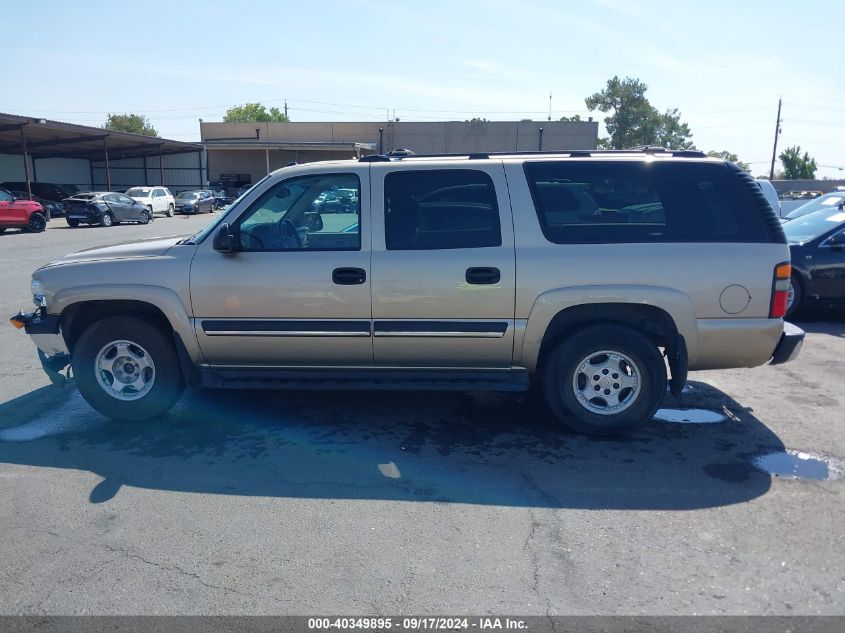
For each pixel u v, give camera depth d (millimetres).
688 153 5270
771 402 6125
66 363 5586
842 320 10023
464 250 4977
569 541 3725
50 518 3980
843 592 3271
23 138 32688
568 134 52562
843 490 4352
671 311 4910
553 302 4922
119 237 24906
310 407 5926
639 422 5145
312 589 3291
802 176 65562
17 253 18562
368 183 5121
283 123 55156
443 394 6270
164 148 49094
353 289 5008
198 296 5145
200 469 4660
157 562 3523
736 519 3971
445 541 3725
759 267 4910
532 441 5164
